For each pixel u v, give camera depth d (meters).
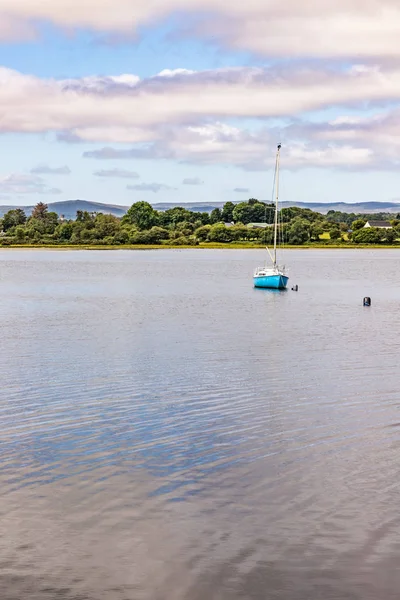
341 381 40.47
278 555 19.55
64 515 21.92
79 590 18.00
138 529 21.02
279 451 27.70
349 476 25.03
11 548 19.89
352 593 17.84
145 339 57.72
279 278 113.94
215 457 27.03
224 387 38.88
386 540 20.30
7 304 89.75
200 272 164.88
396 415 32.84
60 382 40.25
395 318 74.44
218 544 20.12
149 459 26.83
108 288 117.75
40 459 26.84
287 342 56.16
